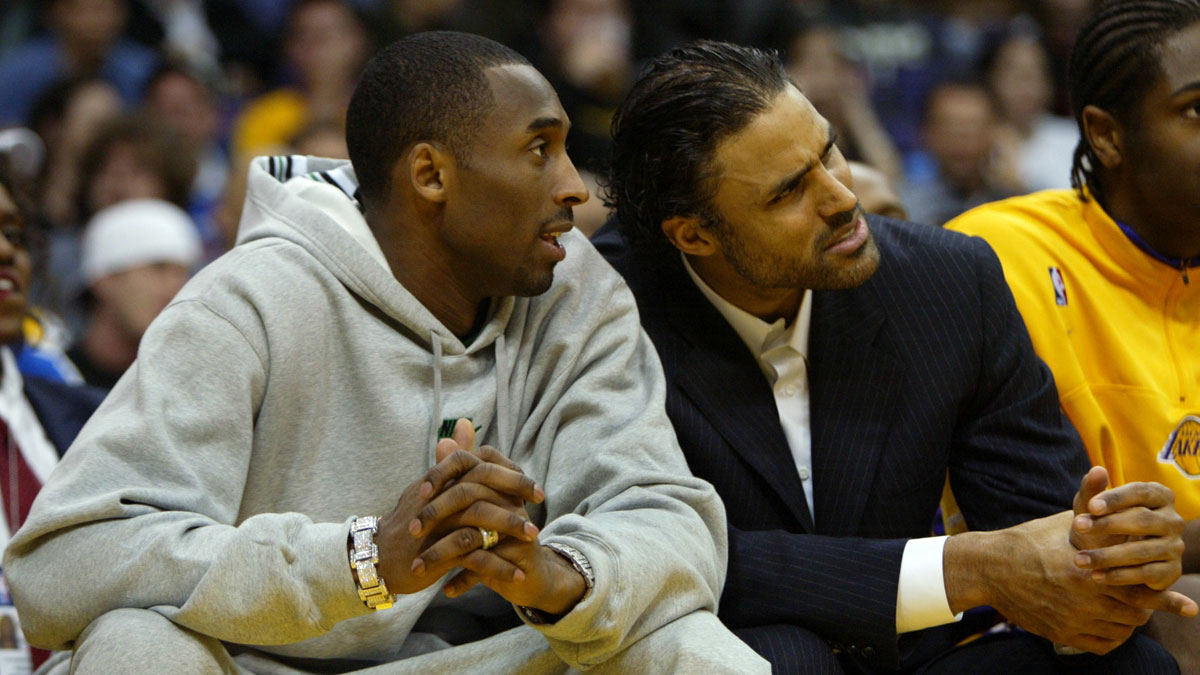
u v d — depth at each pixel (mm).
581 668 5270
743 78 6059
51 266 12508
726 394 6367
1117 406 7191
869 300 6484
